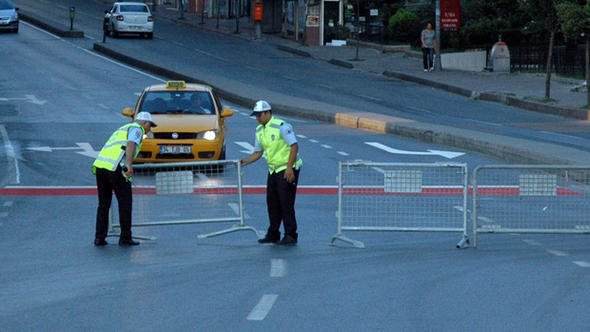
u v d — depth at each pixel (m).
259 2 117.19
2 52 97.12
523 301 21.16
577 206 29.86
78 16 138.38
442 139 50.97
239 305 20.72
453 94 77.94
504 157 45.75
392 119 57.75
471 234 29.14
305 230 30.19
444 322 19.34
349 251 27.05
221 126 43.19
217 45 111.69
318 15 112.44
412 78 86.12
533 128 58.09
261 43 115.00
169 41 113.44
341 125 59.44
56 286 22.59
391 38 112.88
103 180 27.62
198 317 19.69
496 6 107.88
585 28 62.97
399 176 27.84
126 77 82.88
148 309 20.38
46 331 18.67
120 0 161.62
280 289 22.27
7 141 51.09
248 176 41.22
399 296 21.61
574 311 20.27
